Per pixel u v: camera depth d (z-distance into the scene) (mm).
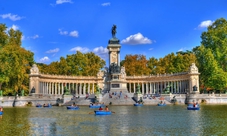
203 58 119375
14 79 109062
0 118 54531
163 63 154875
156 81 142000
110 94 111750
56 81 136250
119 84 127250
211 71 110438
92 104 87000
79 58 154750
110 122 47656
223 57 113375
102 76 146750
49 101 105625
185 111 68562
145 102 102188
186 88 128125
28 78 127562
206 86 120250
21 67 109938
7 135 36094
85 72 152250
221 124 44469
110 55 132250
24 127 42562
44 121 49531
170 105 96438
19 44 129250
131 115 59156
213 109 73750
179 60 143000
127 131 38531
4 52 95438
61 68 152625
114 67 129250
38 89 122250
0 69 93188
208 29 125938
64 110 75188
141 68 155750
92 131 38656
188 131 38281
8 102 97375
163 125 43844
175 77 131625
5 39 105875
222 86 108188
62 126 43375
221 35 116812
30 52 132625
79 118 53938
